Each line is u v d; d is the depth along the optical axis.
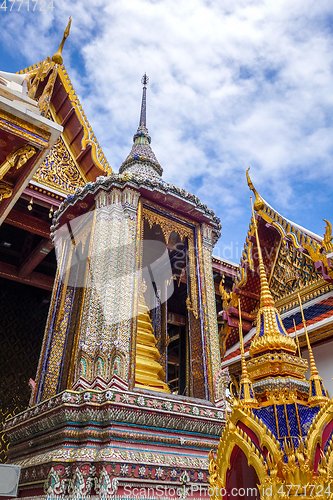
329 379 4.54
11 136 2.63
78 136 7.53
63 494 3.00
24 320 8.90
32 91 2.88
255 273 5.94
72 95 7.42
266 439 1.86
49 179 7.11
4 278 9.02
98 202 4.76
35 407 3.92
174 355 5.91
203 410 3.88
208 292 4.95
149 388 4.26
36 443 3.77
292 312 5.40
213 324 4.77
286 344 2.29
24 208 7.14
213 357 4.52
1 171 2.71
